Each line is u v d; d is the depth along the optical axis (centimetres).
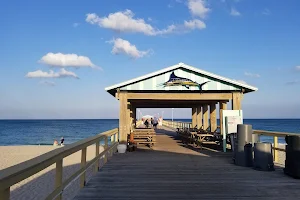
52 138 4656
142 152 1003
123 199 425
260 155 655
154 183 526
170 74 1120
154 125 3222
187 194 452
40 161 249
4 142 3950
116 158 848
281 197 438
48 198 281
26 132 6266
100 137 646
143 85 1112
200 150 1062
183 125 2459
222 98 1121
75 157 1741
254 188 491
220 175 599
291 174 579
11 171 202
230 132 1014
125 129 1085
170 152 1002
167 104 1772
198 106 1875
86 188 489
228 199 427
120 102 1105
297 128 7188
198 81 1120
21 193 910
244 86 1098
